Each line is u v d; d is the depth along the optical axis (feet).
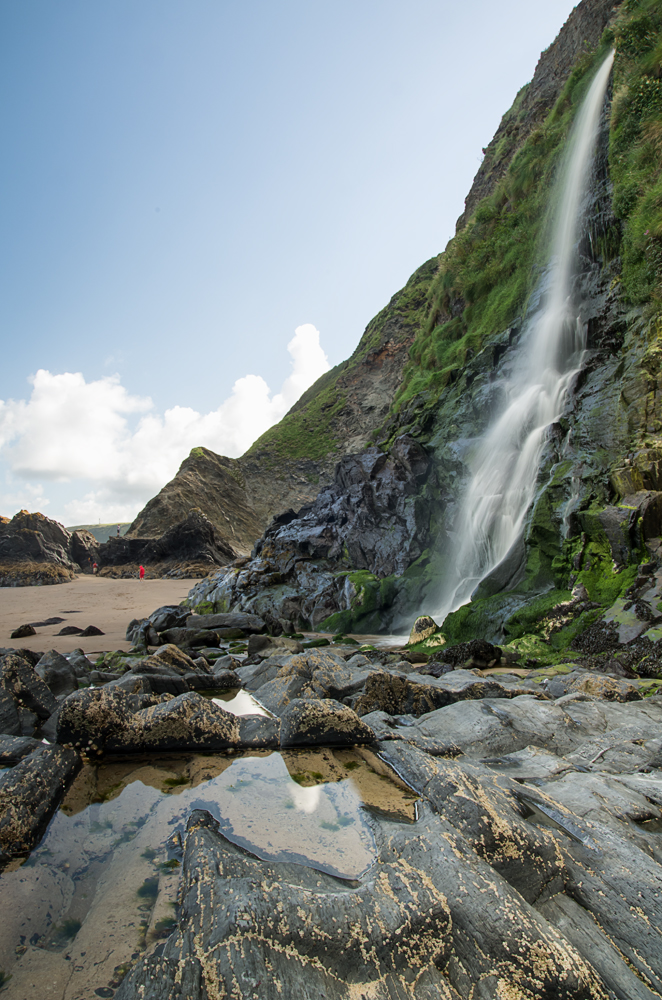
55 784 12.69
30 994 6.78
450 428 65.36
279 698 20.77
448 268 91.30
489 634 37.35
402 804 12.34
